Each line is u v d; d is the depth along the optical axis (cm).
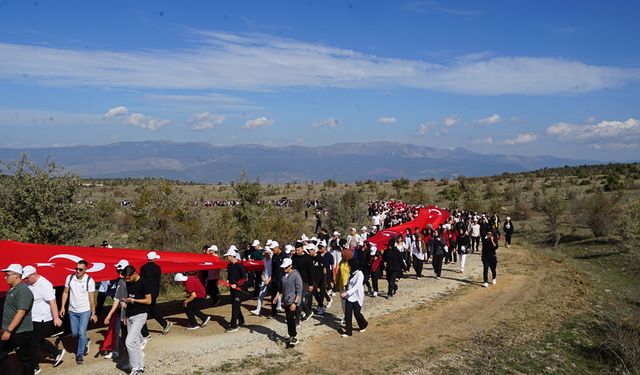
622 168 8162
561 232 3828
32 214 1680
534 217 4838
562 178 8006
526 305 1550
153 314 1131
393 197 7525
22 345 822
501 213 5194
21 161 1703
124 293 917
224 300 1573
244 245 2583
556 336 1290
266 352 1046
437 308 1478
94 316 959
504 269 2166
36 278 845
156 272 926
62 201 1755
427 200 6391
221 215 2714
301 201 5581
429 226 2061
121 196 7588
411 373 976
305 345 1105
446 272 2088
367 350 1091
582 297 1719
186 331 1182
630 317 1464
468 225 2738
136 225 2572
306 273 1212
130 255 1321
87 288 941
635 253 2694
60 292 1089
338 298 1595
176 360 977
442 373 989
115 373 891
